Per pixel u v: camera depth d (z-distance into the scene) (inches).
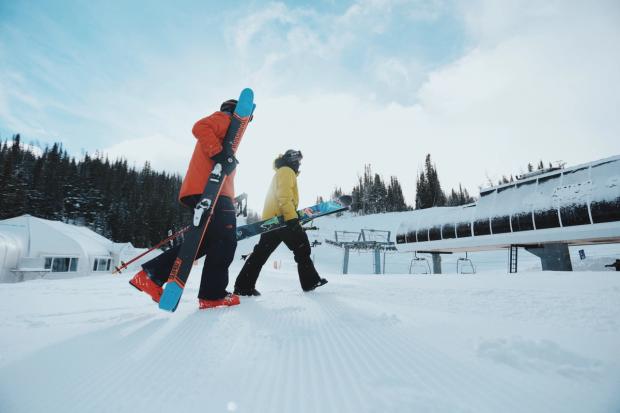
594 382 28.1
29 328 53.3
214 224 79.8
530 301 62.4
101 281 184.1
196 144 85.8
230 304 78.2
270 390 29.0
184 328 52.8
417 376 31.1
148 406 26.4
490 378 30.0
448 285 95.7
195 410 25.6
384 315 56.9
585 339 39.3
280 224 104.2
